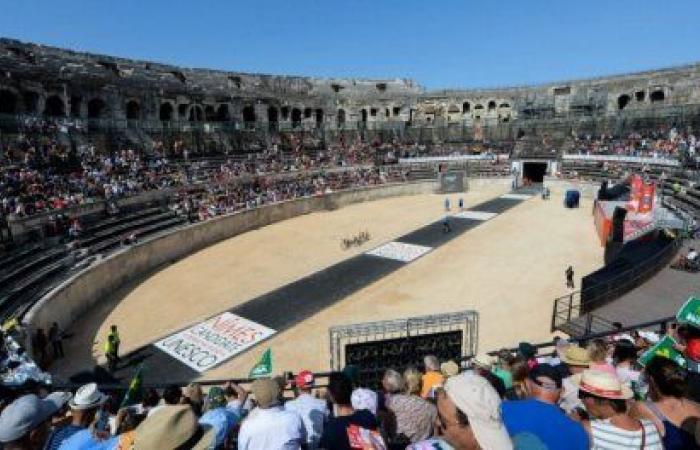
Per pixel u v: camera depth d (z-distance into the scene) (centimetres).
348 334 1705
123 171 4325
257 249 3638
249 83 7306
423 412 609
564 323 1916
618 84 6644
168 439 382
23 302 2156
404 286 2728
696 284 2027
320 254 3453
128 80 5478
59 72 4725
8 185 3266
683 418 484
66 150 4172
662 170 4947
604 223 3344
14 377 1366
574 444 385
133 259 3023
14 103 4303
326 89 8219
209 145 5750
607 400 438
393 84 8694
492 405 362
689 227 2936
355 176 5991
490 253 3306
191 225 3638
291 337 2139
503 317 2231
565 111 7156
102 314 2469
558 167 6069
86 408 608
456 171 6097
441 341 1631
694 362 800
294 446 538
